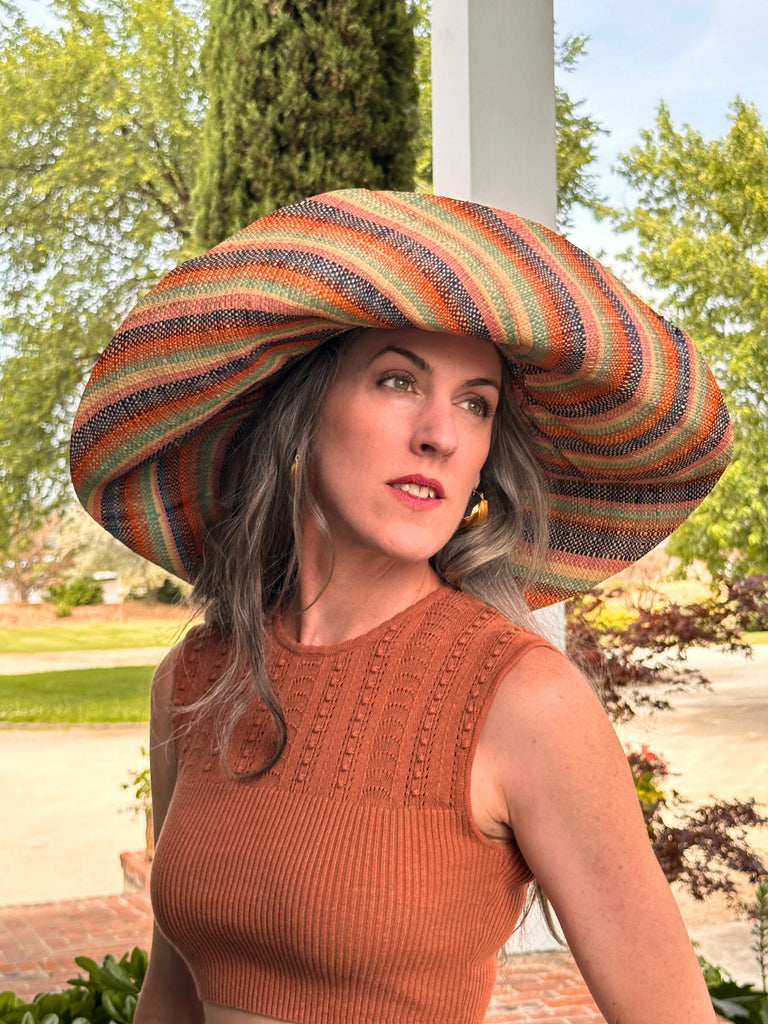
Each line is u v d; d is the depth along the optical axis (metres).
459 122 3.63
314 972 1.12
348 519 1.25
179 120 15.27
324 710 1.25
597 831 1.08
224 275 1.19
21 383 15.57
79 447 1.39
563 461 1.43
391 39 6.91
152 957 1.54
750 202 12.98
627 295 1.20
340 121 6.73
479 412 1.27
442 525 1.23
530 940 4.70
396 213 1.15
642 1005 1.05
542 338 1.13
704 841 5.15
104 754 14.12
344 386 1.25
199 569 1.57
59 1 15.45
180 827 1.28
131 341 1.26
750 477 11.52
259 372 1.27
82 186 15.34
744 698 14.42
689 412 1.25
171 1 15.39
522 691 1.13
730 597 5.32
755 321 12.70
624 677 5.29
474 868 1.13
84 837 9.43
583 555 1.48
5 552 16.16
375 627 1.29
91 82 15.17
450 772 1.14
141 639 25.50
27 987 5.09
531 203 3.67
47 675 21.03
